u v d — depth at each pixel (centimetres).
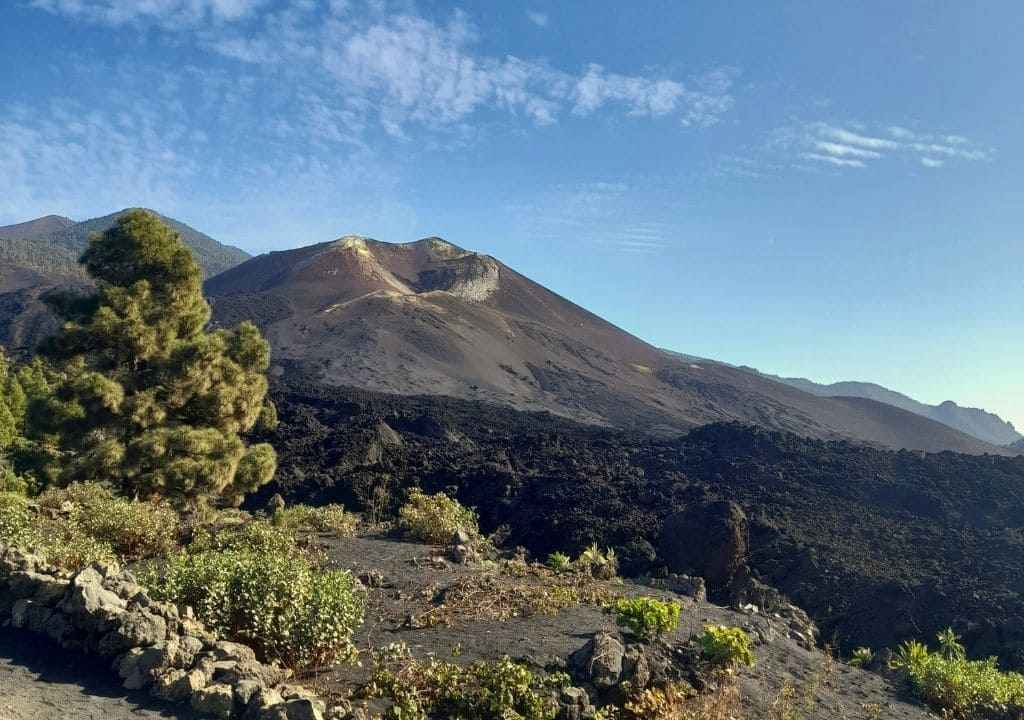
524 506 5356
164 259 2277
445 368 14725
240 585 860
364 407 8794
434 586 1371
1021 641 3142
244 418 2438
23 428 3844
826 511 5416
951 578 3894
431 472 6009
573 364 18600
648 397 16775
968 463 6719
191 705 624
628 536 4481
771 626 1495
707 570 4006
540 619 1208
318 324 16362
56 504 1573
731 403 18525
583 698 838
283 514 2130
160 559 1355
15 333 13612
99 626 701
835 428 19138
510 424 9819
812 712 1000
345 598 913
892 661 1488
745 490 6044
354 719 669
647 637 1087
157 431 2134
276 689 679
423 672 824
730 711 915
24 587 776
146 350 2231
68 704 591
